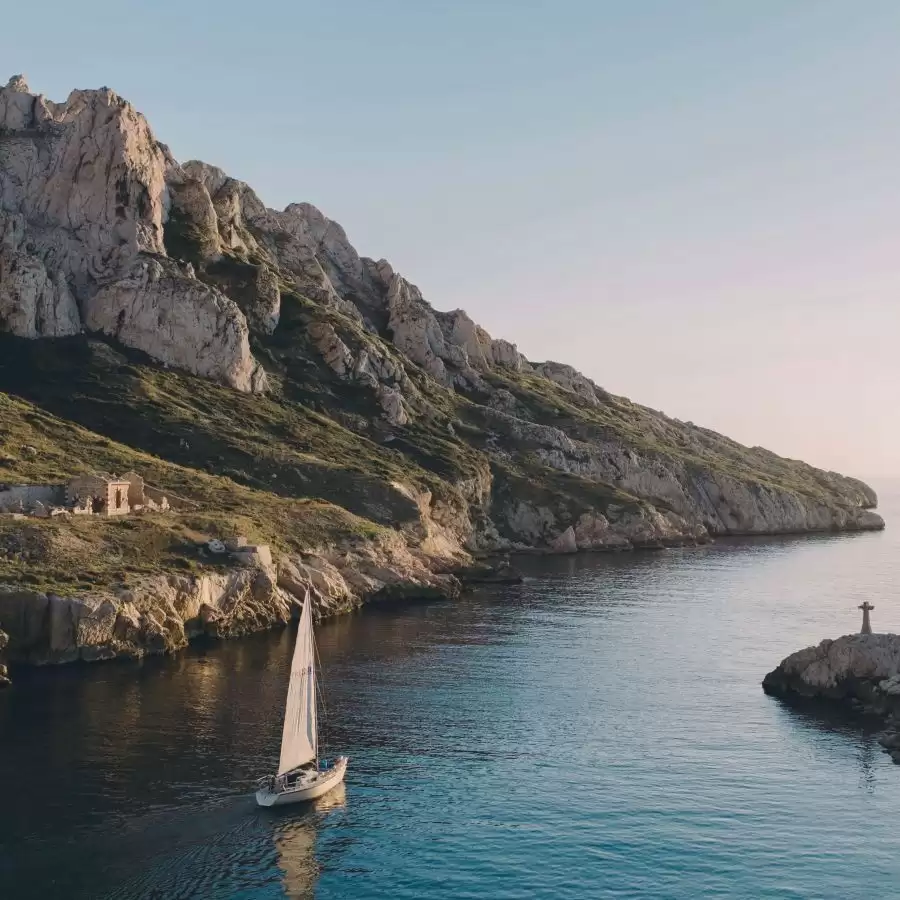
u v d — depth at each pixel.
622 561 194.62
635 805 60.25
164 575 102.56
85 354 182.38
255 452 167.50
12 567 95.88
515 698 84.00
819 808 60.16
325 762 66.19
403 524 160.50
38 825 55.22
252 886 49.78
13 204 196.12
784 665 88.44
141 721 73.19
